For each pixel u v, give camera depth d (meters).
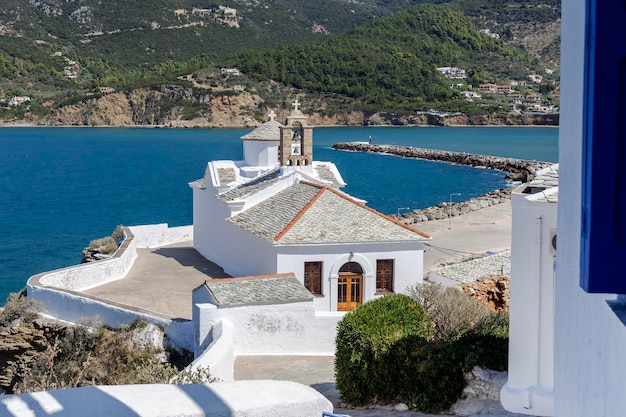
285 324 32.53
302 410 9.52
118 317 36.62
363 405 22.64
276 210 44.09
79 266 44.78
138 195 132.12
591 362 7.85
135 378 24.20
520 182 140.38
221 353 27.91
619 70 6.90
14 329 38.09
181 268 49.50
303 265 38.56
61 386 21.84
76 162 197.50
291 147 48.56
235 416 9.09
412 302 23.69
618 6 6.84
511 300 19.08
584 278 7.21
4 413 8.29
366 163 183.12
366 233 39.28
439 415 21.00
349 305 39.03
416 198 121.38
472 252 61.41
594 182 7.00
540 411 18.84
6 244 86.44
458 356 21.06
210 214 51.56
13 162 197.50
